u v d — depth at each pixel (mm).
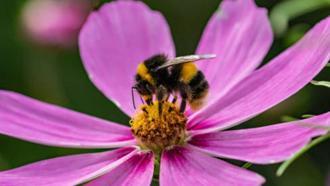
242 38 294
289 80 270
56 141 282
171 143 279
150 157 278
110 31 312
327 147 393
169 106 283
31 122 286
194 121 282
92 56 309
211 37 300
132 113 298
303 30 347
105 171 269
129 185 269
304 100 360
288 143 252
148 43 311
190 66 285
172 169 270
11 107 287
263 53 290
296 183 362
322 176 360
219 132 275
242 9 299
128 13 314
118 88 304
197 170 266
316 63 263
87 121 291
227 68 292
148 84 285
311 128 248
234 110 278
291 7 284
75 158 277
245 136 267
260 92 277
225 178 259
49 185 268
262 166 373
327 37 263
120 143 284
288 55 275
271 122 361
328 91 373
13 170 271
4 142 396
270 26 293
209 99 286
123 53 310
